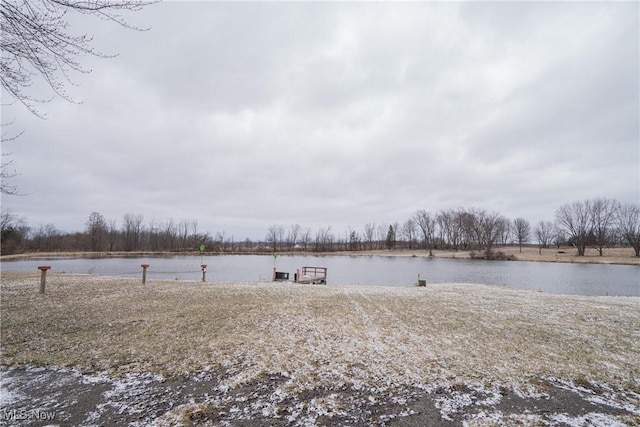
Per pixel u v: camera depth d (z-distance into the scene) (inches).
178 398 154.6
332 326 292.0
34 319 304.3
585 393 166.7
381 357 213.0
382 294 501.0
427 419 139.7
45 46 142.3
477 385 173.8
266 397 157.2
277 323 299.7
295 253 3031.5
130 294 452.1
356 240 3782.0
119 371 185.2
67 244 2837.1
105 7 140.9
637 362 211.2
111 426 130.3
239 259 2215.8
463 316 341.4
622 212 2519.7
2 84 149.5
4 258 2009.1
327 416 140.9
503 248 3388.3
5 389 162.1
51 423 132.3
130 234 3058.6
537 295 532.4
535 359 213.9
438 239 3501.5
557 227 2994.6
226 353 216.2
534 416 143.3
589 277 1185.4
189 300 411.8
